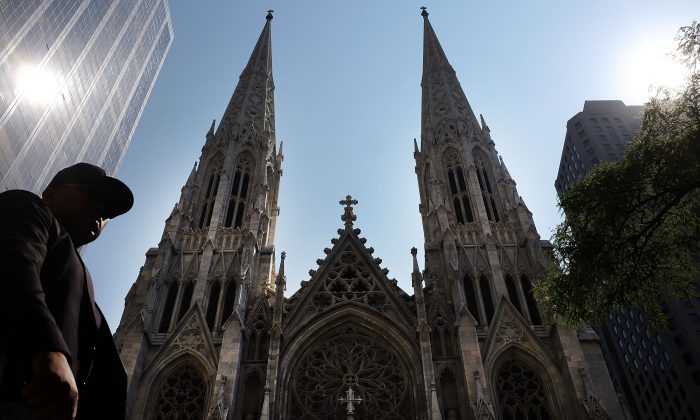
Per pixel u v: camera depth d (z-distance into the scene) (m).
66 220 5.86
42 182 86.38
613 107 160.00
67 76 92.38
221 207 58.47
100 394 5.34
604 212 28.08
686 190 25.47
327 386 44.22
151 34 137.75
